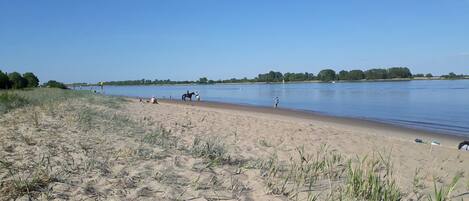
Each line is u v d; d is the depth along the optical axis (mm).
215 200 5152
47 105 15680
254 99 45625
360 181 5586
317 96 48531
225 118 17891
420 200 5750
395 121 21266
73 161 6301
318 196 5488
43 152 6789
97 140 8414
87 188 5172
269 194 5492
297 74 149250
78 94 28625
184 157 7398
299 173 6504
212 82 181375
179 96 58375
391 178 6754
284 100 42250
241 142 10586
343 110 28359
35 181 5062
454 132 17141
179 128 12820
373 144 11758
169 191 5309
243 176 6406
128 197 4992
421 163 8992
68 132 9203
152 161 6867
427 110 27031
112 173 5941
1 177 5219
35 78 54906
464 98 37875
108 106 20469
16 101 16266
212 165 6895
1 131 8703
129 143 8320
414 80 132750
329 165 7465
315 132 14094
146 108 22297
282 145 10555
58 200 4680
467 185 6695
